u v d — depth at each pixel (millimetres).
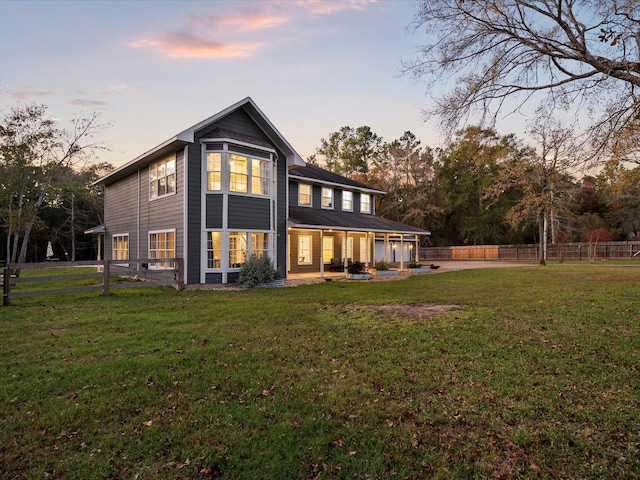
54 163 18297
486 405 3641
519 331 6359
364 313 8141
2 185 17984
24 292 9570
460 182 41719
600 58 6223
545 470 2660
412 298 10219
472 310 8281
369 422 3324
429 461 2777
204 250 13898
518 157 26359
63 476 2625
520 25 6766
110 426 3289
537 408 3568
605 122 6793
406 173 41031
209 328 6723
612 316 7352
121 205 19547
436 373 4477
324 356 5141
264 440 3039
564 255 33781
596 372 4457
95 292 12008
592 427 3219
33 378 4324
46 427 3273
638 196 32125
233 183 14367
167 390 4023
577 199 34312
